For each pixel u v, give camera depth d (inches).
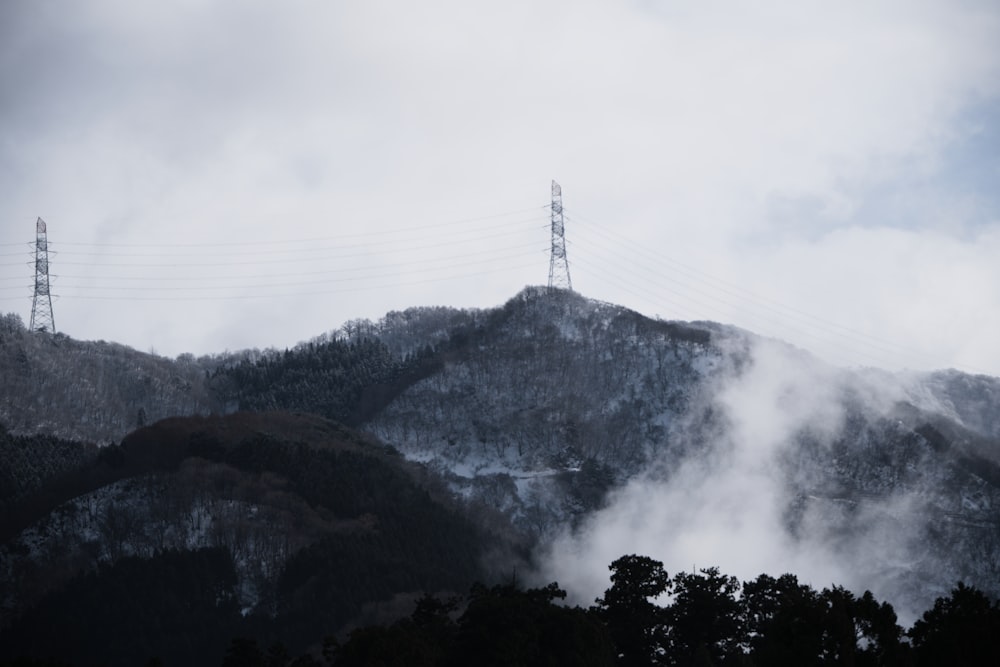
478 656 7559.1
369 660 7377.0
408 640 7618.1
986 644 6540.4
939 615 7017.7
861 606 6934.1
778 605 7834.6
